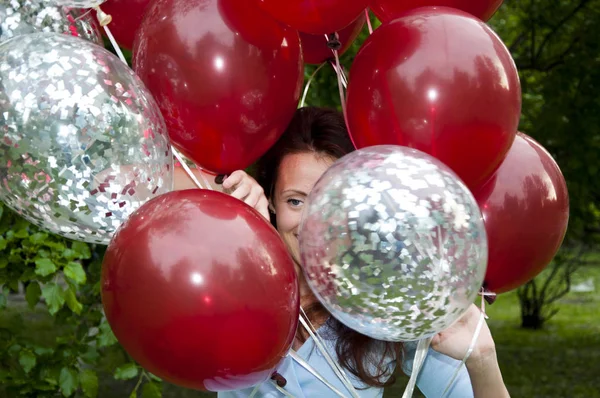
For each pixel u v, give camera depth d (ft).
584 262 37.14
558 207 5.78
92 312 12.79
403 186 4.51
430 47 4.92
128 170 4.86
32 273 11.64
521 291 34.40
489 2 5.70
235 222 4.68
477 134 4.90
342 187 4.58
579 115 19.66
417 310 4.58
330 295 4.68
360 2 5.17
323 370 6.45
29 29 5.40
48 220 5.00
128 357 12.74
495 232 5.65
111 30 6.25
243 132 5.24
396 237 4.45
